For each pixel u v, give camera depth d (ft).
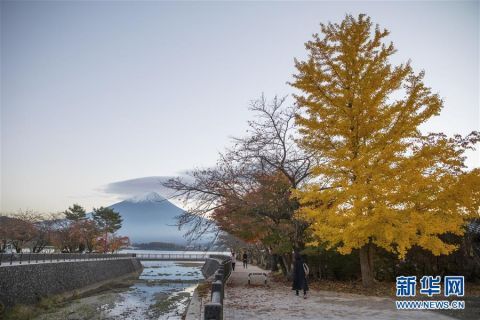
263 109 83.46
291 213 68.33
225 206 68.39
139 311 65.51
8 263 75.25
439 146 46.03
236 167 68.18
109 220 238.68
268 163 67.97
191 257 310.24
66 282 93.04
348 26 52.49
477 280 62.18
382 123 49.83
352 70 52.06
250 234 73.26
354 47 51.62
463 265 63.21
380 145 49.42
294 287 50.65
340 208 48.39
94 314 62.90
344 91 51.21
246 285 67.00
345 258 69.82
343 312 38.29
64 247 192.34
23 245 173.47
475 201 45.16
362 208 46.50
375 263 67.67
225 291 56.85
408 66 49.52
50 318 59.98
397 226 46.26
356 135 51.13
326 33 53.26
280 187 69.41
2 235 159.22
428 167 47.11
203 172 67.97
